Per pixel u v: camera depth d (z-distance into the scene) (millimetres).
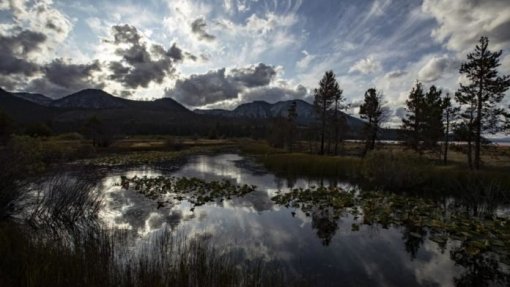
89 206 9055
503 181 13648
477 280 5242
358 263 5902
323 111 35531
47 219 7836
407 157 15570
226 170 22359
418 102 28953
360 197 12086
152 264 4844
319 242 7074
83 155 28891
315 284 4949
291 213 9781
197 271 4520
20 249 4867
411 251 6578
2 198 7000
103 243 5590
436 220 8445
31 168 7949
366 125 32438
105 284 4047
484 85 21828
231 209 10242
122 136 56281
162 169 22484
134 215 9227
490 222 8477
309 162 22031
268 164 24438
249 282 4438
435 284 5102
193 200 11508
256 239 7211
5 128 24000
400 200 11359
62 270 4195
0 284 3869
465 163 26812
